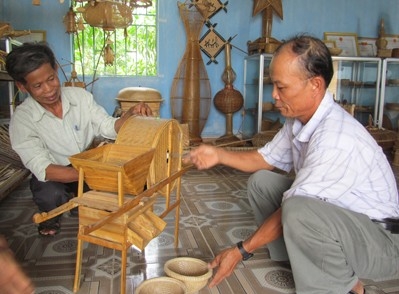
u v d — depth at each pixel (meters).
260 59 4.29
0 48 3.33
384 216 1.28
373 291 1.50
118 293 1.47
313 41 1.18
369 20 5.04
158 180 1.50
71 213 2.28
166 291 1.29
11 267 0.59
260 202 1.66
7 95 3.58
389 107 4.80
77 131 1.92
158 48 4.58
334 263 1.22
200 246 1.90
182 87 4.51
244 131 4.95
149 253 1.81
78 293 1.47
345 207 1.27
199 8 4.21
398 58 4.56
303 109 1.26
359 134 1.21
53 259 1.74
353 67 4.78
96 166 1.26
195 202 2.58
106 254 1.79
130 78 4.59
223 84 4.81
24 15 4.27
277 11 4.58
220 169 3.52
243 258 1.26
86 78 4.52
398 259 1.27
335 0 4.92
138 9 4.53
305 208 1.18
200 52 4.46
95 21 3.29
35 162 1.69
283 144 1.63
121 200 1.26
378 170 1.26
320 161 1.19
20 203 2.49
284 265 1.70
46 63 1.63
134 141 1.44
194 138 4.39
